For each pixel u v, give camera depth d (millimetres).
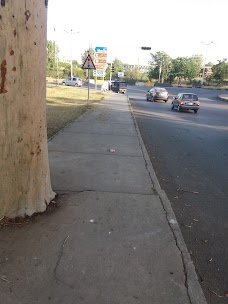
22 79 3627
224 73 93812
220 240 4145
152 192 5246
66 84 58562
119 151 8148
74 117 14500
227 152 9773
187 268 3223
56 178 5656
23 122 3754
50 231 3744
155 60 114312
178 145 10539
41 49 3791
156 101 35469
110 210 4434
